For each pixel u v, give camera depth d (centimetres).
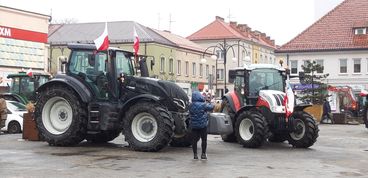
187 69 6506
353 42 4916
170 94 1400
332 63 4959
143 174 994
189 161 1185
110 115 1417
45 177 947
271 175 1006
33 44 4019
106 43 1454
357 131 2416
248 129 1555
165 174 998
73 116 1430
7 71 3738
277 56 5141
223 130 1396
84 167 1068
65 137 1440
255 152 1416
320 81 3838
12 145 1477
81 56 1491
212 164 1143
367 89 4800
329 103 3444
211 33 7831
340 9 5262
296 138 1573
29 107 1644
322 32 5125
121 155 1270
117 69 1473
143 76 1545
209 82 3247
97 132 1462
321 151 1472
